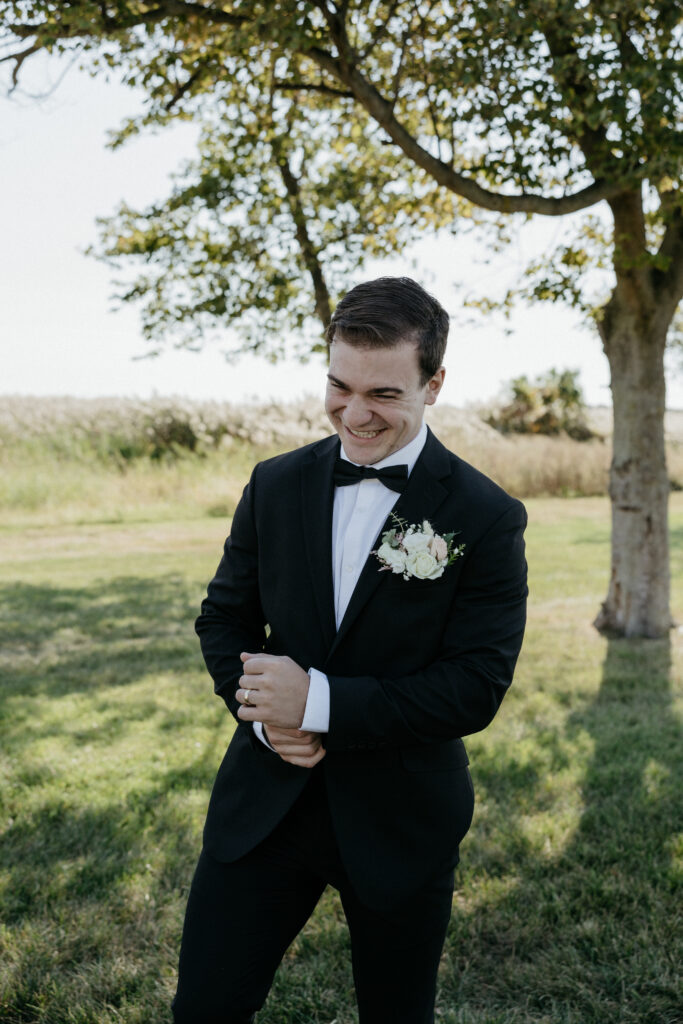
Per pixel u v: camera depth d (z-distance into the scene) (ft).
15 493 58.18
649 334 23.70
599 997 8.52
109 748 15.53
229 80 20.34
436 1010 8.39
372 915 5.50
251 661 5.22
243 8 16.57
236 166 24.99
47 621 27.61
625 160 18.45
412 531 5.40
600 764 14.53
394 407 5.25
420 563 5.27
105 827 12.09
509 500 5.71
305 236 25.70
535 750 15.23
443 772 5.68
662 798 12.92
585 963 9.04
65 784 13.76
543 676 20.58
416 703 5.16
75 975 8.79
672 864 10.82
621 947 9.26
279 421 82.17
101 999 8.48
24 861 11.10
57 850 11.41
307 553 5.70
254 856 5.62
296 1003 8.42
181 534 50.42
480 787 13.47
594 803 12.84
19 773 14.11
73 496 60.18
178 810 12.64
